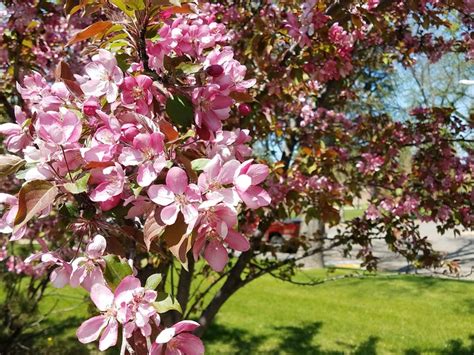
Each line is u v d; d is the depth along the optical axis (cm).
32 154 103
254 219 306
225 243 98
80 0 128
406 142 395
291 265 368
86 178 98
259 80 256
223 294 310
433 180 383
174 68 113
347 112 618
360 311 720
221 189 93
